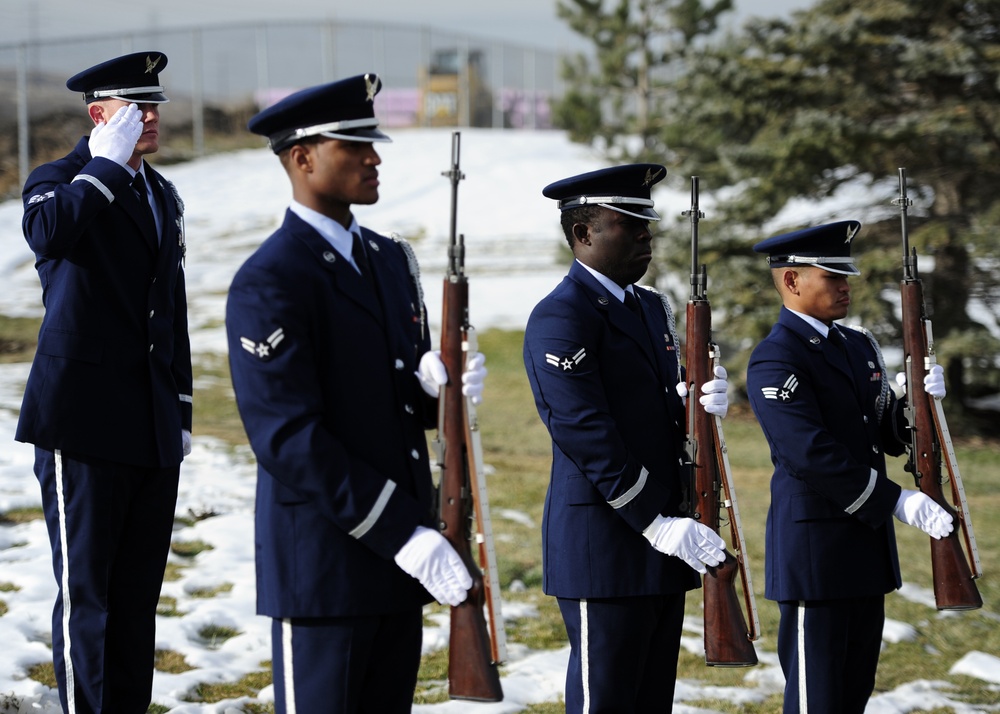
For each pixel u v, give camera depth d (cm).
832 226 852
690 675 1109
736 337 2902
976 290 2866
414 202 5734
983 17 2761
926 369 848
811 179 2798
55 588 1124
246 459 1847
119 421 739
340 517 564
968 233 2622
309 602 584
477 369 604
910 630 1286
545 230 5241
